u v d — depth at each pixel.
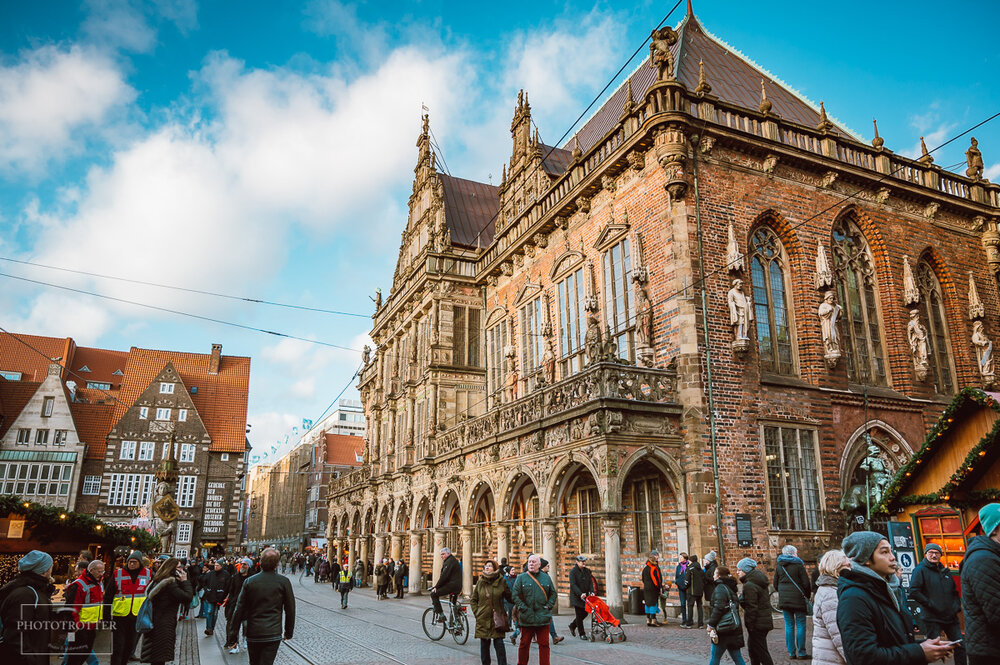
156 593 11.59
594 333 22.98
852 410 25.23
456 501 33.66
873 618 5.07
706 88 25.03
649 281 24.39
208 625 20.95
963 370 29.03
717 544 20.86
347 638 18.28
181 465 64.88
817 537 22.56
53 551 20.05
